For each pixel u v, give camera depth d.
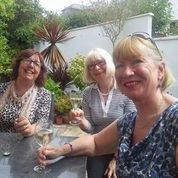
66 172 0.66
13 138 0.89
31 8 4.49
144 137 0.56
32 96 1.12
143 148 0.55
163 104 0.58
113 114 1.04
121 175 0.57
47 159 0.72
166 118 0.54
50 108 1.14
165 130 0.53
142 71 0.57
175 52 3.51
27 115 1.09
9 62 3.17
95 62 1.05
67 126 2.30
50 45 3.61
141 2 5.18
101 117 1.05
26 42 4.40
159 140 0.53
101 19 4.15
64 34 3.65
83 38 4.22
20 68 1.12
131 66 0.58
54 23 3.68
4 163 0.70
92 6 4.41
